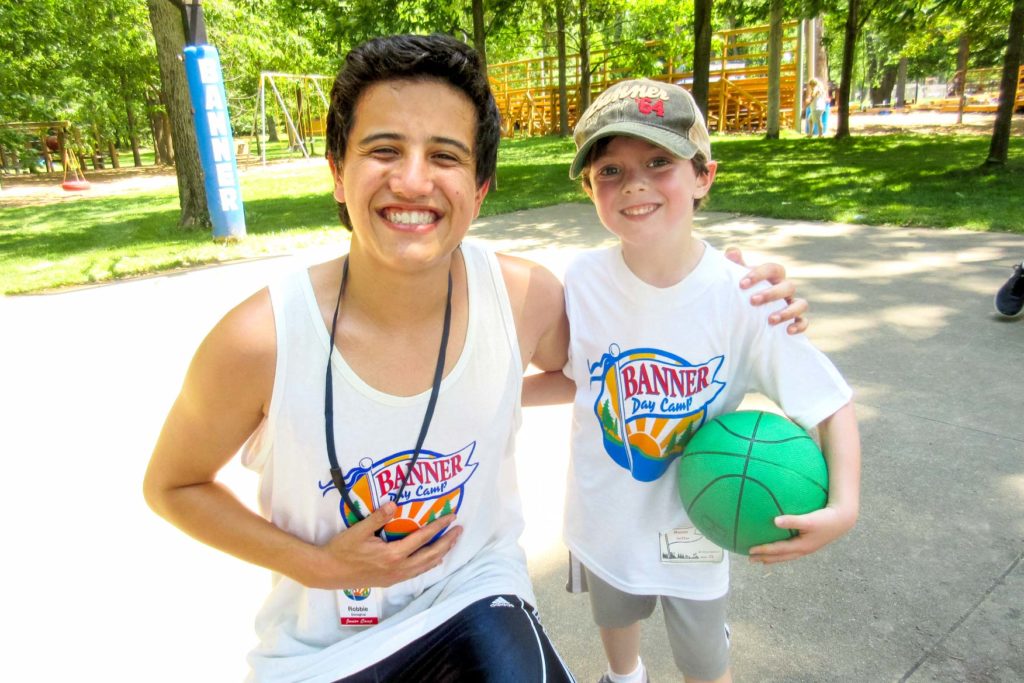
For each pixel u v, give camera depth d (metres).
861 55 45.97
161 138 34.38
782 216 9.16
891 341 4.79
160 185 22.50
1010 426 3.61
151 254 9.25
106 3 24.72
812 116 21.28
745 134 24.19
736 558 2.80
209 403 1.36
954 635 2.33
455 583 1.55
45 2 21.84
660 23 24.44
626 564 1.88
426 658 1.43
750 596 2.58
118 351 5.56
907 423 3.70
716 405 1.80
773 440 1.63
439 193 1.27
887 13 17.12
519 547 1.72
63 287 7.83
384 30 13.80
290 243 9.62
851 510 1.57
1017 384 4.06
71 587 2.82
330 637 1.54
